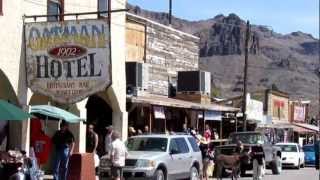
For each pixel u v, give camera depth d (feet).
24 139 69.46
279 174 107.55
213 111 117.91
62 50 62.08
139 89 98.94
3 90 68.33
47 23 62.69
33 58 63.21
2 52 65.98
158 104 94.22
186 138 74.38
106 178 67.05
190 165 73.41
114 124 87.86
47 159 70.13
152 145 69.46
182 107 102.32
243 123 134.62
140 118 99.55
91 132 75.36
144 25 109.60
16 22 67.62
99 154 90.94
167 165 67.62
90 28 61.26
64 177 63.16
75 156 64.69
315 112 314.55
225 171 92.53
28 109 67.15
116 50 86.89
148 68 105.09
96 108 92.89
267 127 179.22
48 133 77.20
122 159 63.41
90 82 61.36
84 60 61.36
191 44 129.80
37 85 63.05
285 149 128.57
